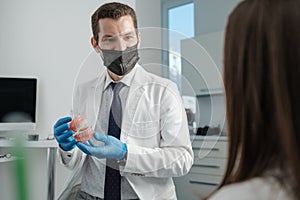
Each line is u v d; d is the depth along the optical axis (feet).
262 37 1.30
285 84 1.23
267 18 1.29
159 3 5.73
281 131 1.23
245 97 1.36
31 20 8.70
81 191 3.49
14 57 8.73
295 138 1.21
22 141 1.33
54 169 7.66
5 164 6.90
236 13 1.42
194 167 3.76
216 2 10.00
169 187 3.42
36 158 8.05
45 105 8.54
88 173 3.47
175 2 5.96
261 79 1.30
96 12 3.23
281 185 1.23
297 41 1.23
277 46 1.25
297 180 1.20
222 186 1.45
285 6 1.27
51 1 8.66
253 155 1.35
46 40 8.64
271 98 1.28
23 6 8.74
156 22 5.64
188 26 8.41
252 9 1.35
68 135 3.18
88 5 8.45
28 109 8.14
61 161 3.57
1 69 8.74
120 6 3.20
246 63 1.35
